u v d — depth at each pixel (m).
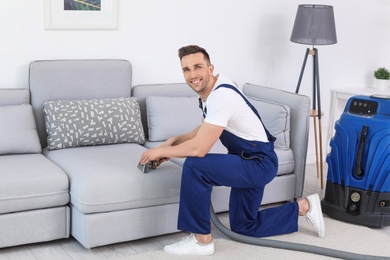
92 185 3.02
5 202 2.95
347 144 3.71
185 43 4.30
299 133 3.93
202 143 3.04
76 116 3.61
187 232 3.48
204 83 3.09
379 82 5.21
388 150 3.60
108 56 4.01
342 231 3.60
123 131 3.73
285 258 3.17
